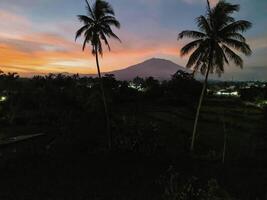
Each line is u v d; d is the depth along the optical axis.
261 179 30.97
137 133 51.69
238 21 42.31
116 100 110.50
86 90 93.31
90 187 26.97
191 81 120.50
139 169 34.81
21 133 61.69
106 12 47.47
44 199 23.31
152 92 126.06
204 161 41.34
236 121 78.00
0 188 26.17
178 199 20.66
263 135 47.44
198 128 69.38
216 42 43.16
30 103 93.00
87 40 47.94
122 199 23.61
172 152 46.81
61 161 38.38
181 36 44.25
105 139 51.59
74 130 55.75
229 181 29.48
